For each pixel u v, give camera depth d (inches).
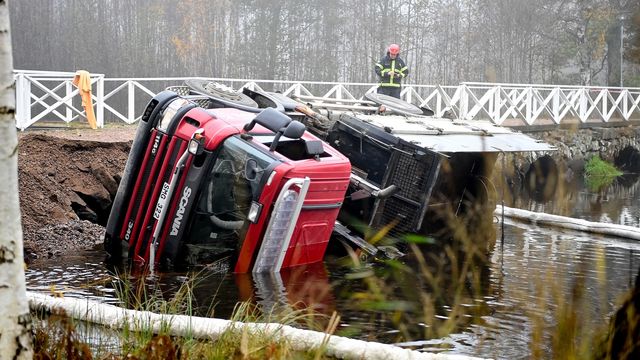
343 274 346.9
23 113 636.1
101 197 472.4
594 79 1425.9
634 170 1157.7
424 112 576.7
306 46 2014.0
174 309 235.8
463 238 207.6
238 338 197.0
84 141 491.8
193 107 354.3
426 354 198.1
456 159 468.4
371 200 432.8
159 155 353.1
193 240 345.1
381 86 720.3
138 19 1951.3
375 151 454.0
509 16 1536.7
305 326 251.8
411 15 2054.6
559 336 143.7
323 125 460.8
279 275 340.2
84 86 661.9
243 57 1926.7
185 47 1913.1
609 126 1118.4
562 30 1459.2
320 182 351.9
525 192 697.0
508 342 239.1
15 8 1879.9
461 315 270.4
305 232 355.6
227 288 313.3
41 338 187.2
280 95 478.3
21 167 443.8
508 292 311.1
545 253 414.3
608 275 344.8
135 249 356.2
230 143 343.0
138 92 1867.6
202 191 342.3
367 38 2075.5
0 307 142.1
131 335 210.4
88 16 1926.7
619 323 150.6
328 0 1993.1
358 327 256.7
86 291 299.7
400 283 331.0
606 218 581.3
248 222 333.4
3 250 142.4
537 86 1031.0
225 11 1989.4
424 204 430.0
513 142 506.3
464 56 1774.1
